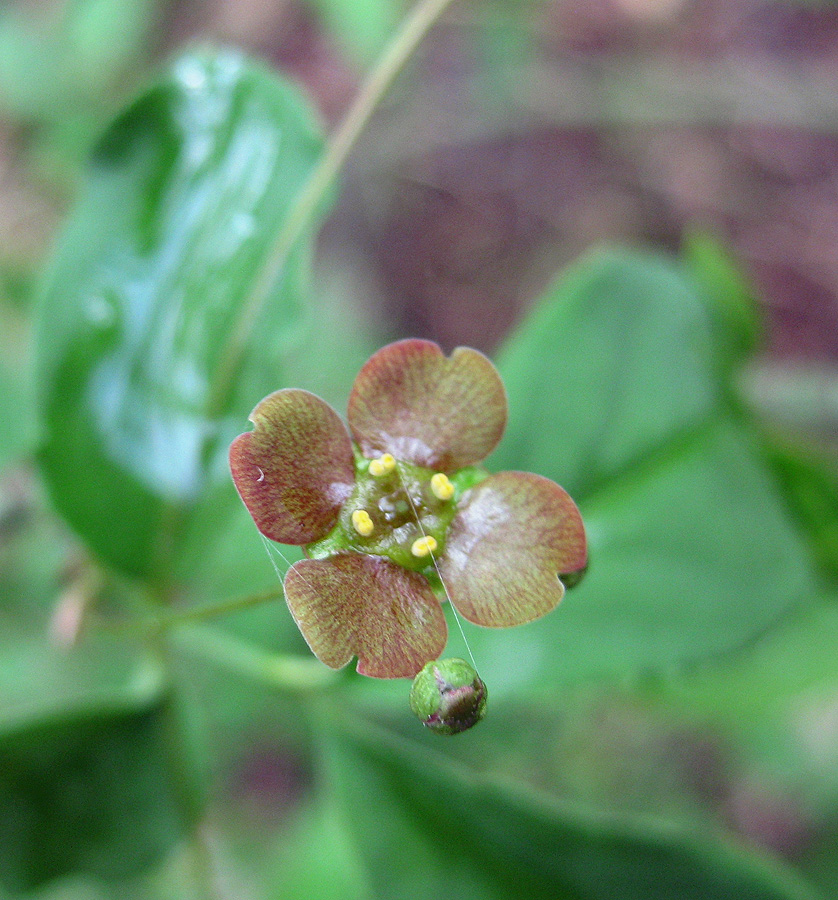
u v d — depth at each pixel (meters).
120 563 0.06
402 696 0.06
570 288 0.07
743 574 0.07
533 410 0.07
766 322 0.13
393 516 0.05
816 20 0.14
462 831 0.07
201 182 0.07
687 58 0.14
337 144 0.06
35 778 0.06
